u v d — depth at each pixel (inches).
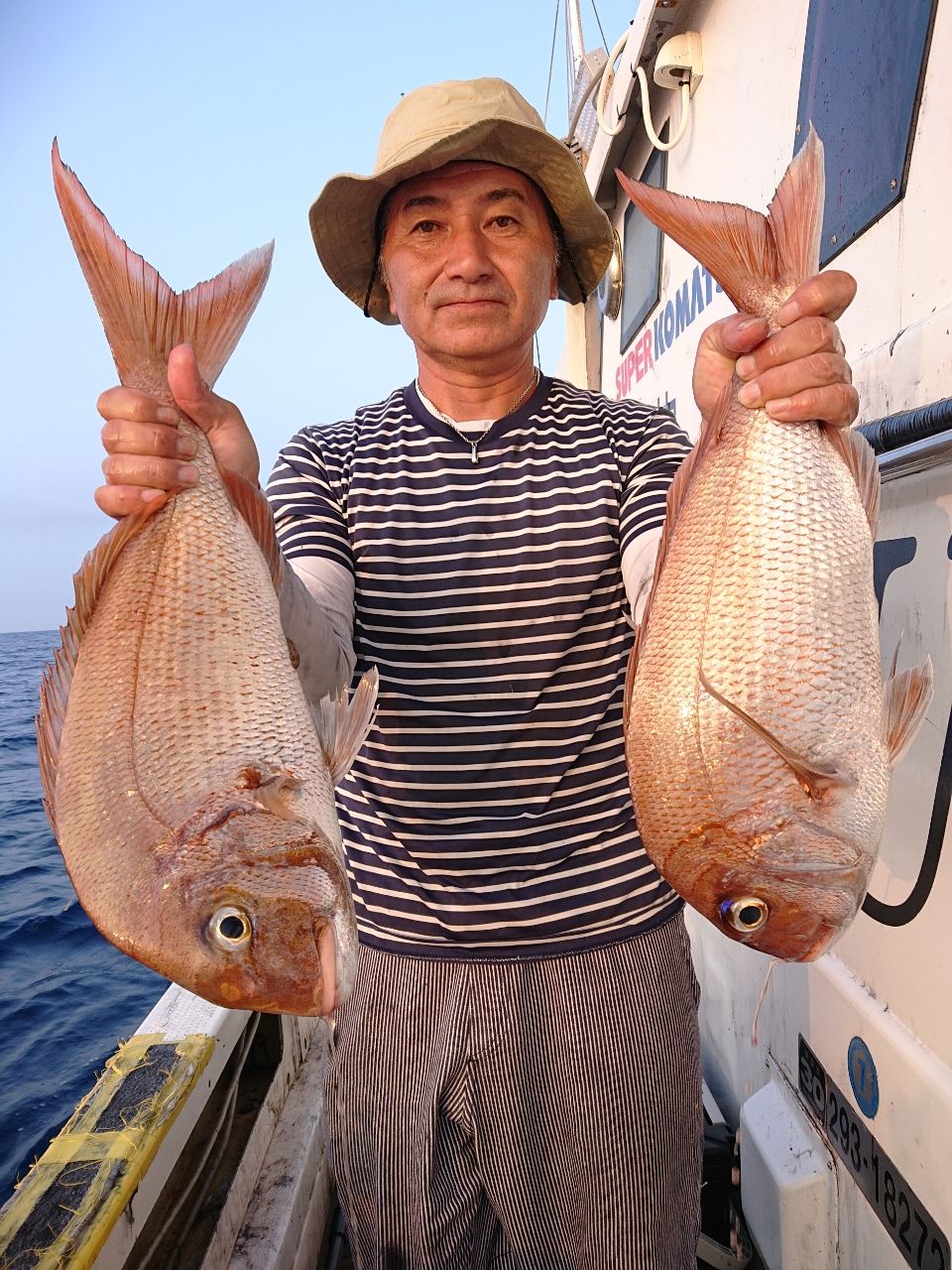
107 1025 275.1
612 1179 78.9
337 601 75.0
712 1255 99.2
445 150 79.3
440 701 80.2
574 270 104.7
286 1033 122.9
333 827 55.6
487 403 85.8
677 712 60.8
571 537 80.0
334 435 89.1
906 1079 71.7
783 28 96.7
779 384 58.4
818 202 62.0
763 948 61.6
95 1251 69.9
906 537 73.7
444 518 81.7
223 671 55.7
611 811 80.0
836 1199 85.9
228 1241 93.8
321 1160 116.3
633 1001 78.8
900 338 73.4
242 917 51.1
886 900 76.7
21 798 651.5
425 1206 80.7
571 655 80.0
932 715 69.6
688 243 62.3
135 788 52.6
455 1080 80.0
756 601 60.5
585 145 191.9
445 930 80.0
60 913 380.5
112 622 55.1
